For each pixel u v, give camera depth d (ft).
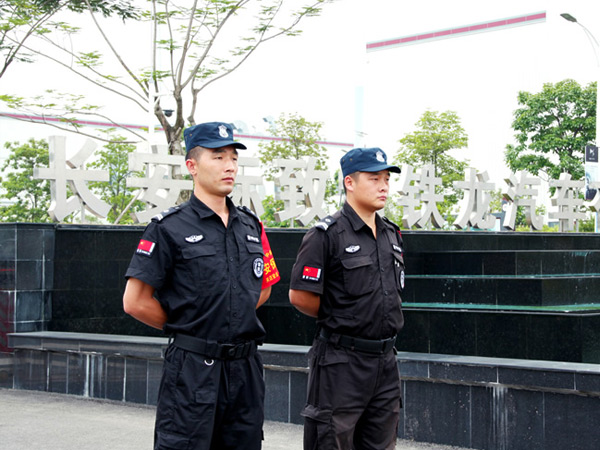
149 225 10.56
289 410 19.20
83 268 24.93
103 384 21.90
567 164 72.33
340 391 11.59
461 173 80.23
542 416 16.03
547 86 73.77
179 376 10.28
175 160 26.73
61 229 24.50
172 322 10.52
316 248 11.79
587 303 27.53
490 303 27.09
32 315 23.94
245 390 10.53
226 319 10.34
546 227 71.51
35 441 17.61
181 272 10.41
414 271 33.14
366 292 11.66
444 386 17.30
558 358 22.09
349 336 11.66
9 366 23.67
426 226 36.29
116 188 65.05
